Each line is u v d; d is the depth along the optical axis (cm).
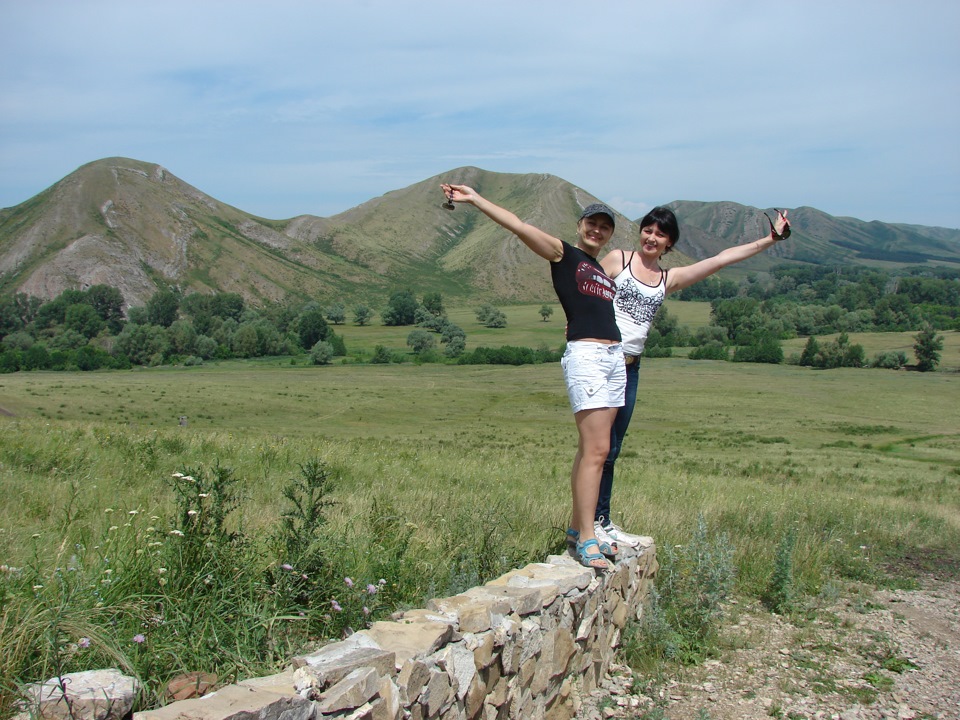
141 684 266
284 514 443
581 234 428
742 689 443
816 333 15875
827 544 805
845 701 438
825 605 629
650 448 4988
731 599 616
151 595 338
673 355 13688
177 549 371
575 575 404
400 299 19925
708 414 7781
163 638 314
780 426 6969
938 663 512
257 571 396
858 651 522
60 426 1512
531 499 891
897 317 16988
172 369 12556
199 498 402
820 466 3622
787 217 488
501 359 13250
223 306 18800
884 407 8356
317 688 239
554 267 418
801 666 484
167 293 17375
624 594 484
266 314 17250
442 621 301
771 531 874
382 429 6419
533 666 357
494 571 517
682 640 495
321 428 6394
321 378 10575
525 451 3994
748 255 497
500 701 327
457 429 6538
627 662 469
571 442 5444
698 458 4059
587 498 435
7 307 16875
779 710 416
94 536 479
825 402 8575
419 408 7881
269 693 224
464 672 294
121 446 1148
